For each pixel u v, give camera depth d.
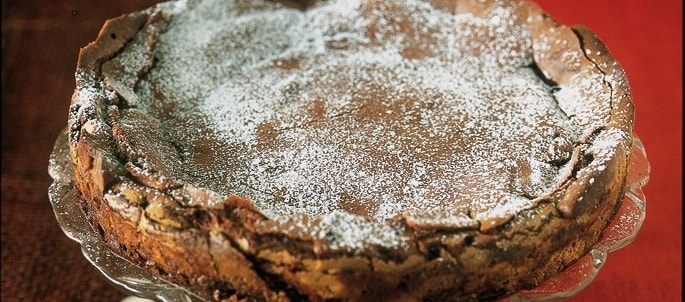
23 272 0.62
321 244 0.44
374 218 0.48
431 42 0.60
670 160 0.63
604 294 0.58
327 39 0.61
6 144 0.68
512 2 0.60
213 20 0.61
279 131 0.54
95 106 0.52
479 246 0.45
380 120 0.54
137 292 0.47
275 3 0.63
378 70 0.58
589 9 0.73
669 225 0.60
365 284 0.44
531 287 0.47
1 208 0.65
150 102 0.56
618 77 0.54
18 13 0.72
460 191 0.49
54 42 0.71
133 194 0.47
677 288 0.58
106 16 0.70
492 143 0.52
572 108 0.54
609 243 0.49
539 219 0.46
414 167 0.51
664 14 0.73
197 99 0.57
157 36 0.59
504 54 0.59
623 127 0.51
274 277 0.45
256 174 0.51
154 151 0.51
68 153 0.55
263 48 0.60
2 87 0.71
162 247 0.46
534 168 0.50
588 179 0.47
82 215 0.51
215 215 0.45
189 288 0.47
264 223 0.45
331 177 0.51
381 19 0.62
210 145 0.53
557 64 0.57
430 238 0.45
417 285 0.45
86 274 0.62
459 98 0.56
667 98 0.66
